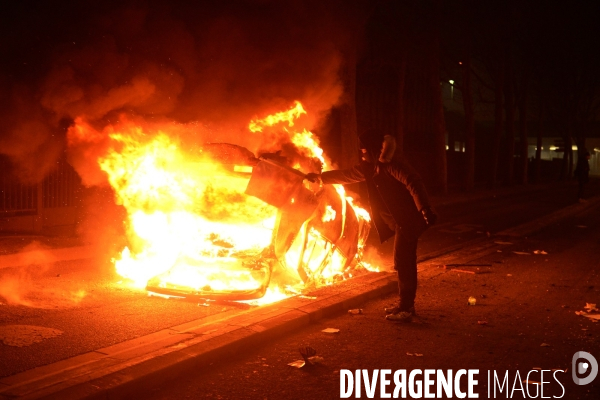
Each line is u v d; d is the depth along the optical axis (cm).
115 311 622
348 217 754
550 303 740
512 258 1072
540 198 2756
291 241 679
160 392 436
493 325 635
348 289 726
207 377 468
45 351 493
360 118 2777
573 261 1053
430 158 3203
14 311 613
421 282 848
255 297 646
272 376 474
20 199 1149
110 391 409
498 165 4603
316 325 616
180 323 583
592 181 4934
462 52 2817
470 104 2856
